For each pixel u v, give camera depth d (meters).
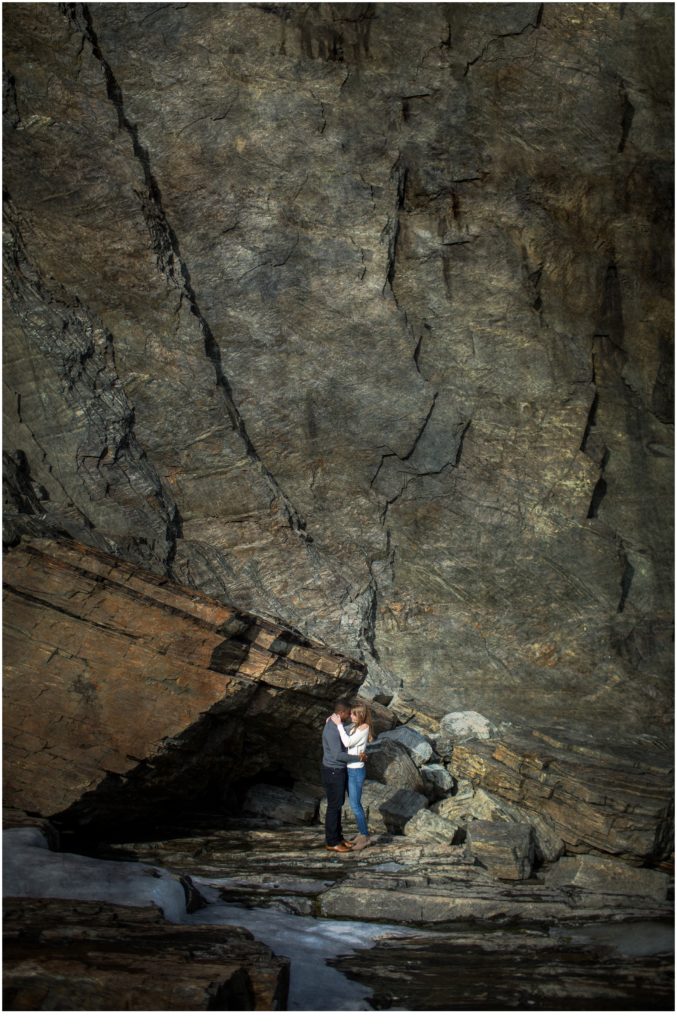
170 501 14.47
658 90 16.42
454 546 15.62
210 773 10.77
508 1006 6.27
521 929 8.03
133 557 13.12
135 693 9.59
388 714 12.85
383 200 16.17
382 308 15.95
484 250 16.48
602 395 16.50
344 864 9.59
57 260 14.70
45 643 9.59
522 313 16.42
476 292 16.45
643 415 16.42
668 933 7.82
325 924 7.99
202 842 10.40
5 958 5.56
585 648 14.90
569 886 9.08
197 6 15.89
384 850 10.04
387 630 15.02
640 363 16.45
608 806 9.94
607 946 7.54
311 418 15.73
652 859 9.66
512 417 16.08
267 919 7.94
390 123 16.39
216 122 15.89
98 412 14.11
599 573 15.39
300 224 15.98
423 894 8.56
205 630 9.63
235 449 14.92
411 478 15.84
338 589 14.78
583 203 16.47
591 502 15.88
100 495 13.69
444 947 7.51
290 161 15.99
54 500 13.32
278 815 11.42
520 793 10.73
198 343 15.09
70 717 9.50
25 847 7.97
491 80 16.42
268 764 11.52
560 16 16.39
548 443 15.97
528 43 16.45
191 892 7.92
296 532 14.91
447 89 16.45
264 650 10.10
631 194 16.44
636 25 16.33
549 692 14.48
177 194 15.77
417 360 16.11
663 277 16.52
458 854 9.92
